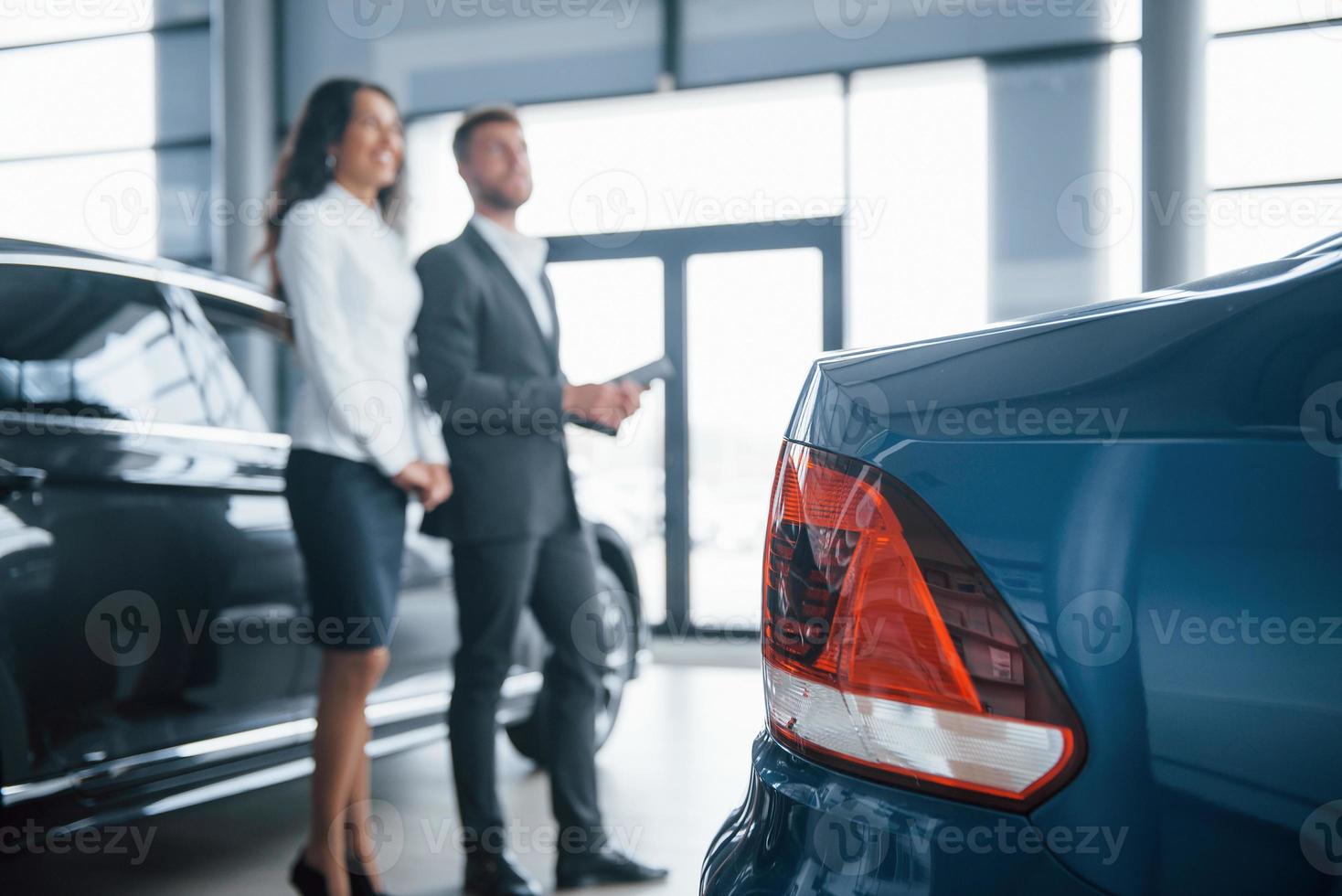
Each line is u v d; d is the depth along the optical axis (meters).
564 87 5.62
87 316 1.87
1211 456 0.60
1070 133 4.86
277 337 2.26
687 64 5.42
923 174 5.05
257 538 1.98
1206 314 0.65
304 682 2.06
